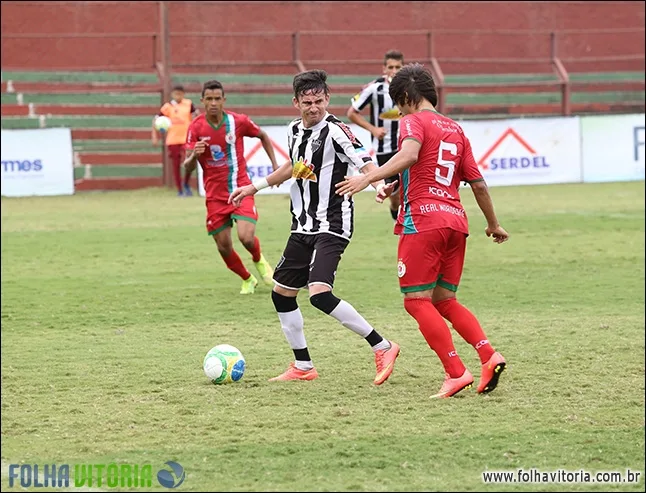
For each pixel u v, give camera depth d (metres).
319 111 14.40
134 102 58.31
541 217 36.72
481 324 18.89
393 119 28.67
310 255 14.72
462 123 49.81
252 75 59.66
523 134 50.59
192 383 14.67
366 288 23.11
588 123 51.22
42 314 20.52
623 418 12.55
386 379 14.55
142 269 26.47
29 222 37.47
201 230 34.56
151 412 13.05
